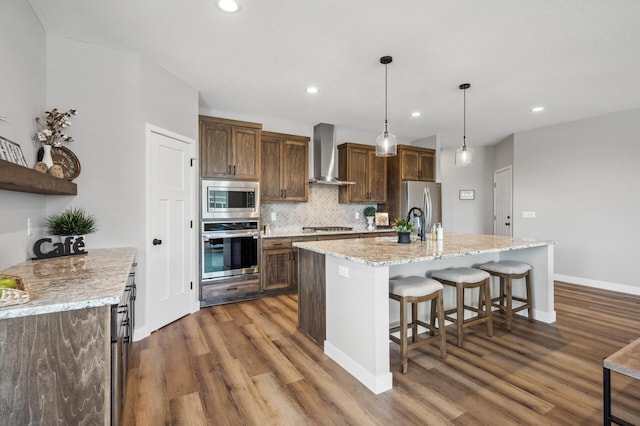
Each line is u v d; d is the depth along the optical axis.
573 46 2.65
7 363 1.17
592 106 4.20
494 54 2.79
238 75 3.27
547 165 5.21
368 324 2.07
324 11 2.21
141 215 2.84
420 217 3.36
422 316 2.98
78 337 1.23
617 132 4.43
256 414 1.81
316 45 2.67
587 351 2.56
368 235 5.07
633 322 3.22
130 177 2.79
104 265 1.95
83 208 2.61
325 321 2.59
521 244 2.93
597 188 4.63
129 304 2.22
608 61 2.92
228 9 2.19
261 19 2.31
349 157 5.34
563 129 5.01
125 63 2.78
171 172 3.23
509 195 6.05
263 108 4.34
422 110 4.41
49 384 1.21
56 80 2.53
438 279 2.81
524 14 2.21
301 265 3.01
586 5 2.11
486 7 2.14
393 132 5.69
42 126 2.41
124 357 1.78
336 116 4.73
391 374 2.06
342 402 1.92
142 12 2.24
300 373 2.25
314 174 5.18
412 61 2.94
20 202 2.06
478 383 2.11
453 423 1.72
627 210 4.35
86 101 2.63
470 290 3.37
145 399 1.94
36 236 2.29
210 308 3.73
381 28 2.41
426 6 2.14
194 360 2.44
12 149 1.91
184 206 3.44
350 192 5.34
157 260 3.03
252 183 4.13
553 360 2.42
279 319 3.36
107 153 2.70
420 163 5.75
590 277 4.70
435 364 2.36
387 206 5.81
